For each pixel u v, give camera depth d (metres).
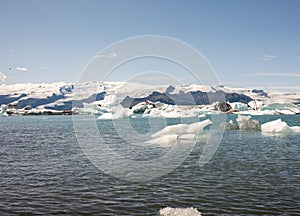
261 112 93.69
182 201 9.83
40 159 17.88
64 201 9.84
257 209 9.02
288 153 19.55
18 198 10.16
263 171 14.16
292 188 11.20
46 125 56.34
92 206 9.38
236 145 23.52
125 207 9.29
